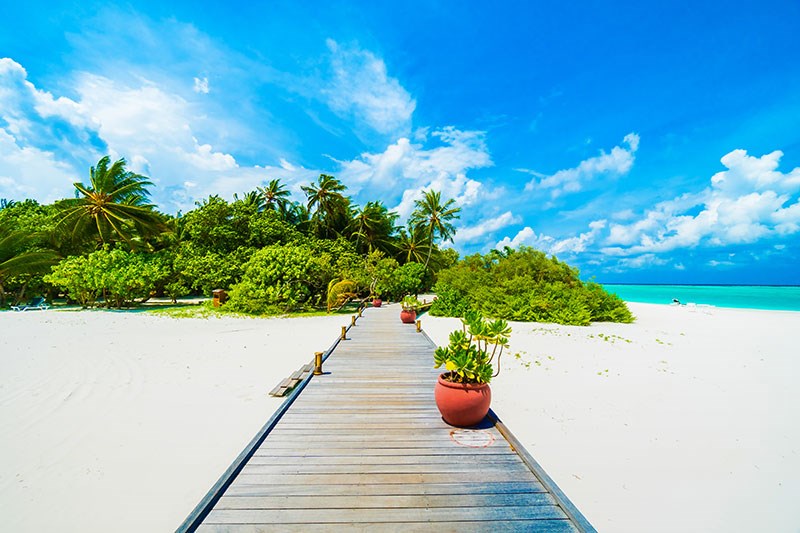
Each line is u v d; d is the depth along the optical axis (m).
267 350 9.95
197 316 16.70
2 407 5.72
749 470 4.23
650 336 12.88
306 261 19.41
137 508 3.49
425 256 45.69
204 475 4.03
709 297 53.38
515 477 3.30
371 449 3.79
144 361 8.50
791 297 52.22
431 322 16.67
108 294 20.66
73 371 7.61
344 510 2.82
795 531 3.30
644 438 4.97
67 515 3.38
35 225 24.27
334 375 6.65
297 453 3.70
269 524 2.67
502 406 6.05
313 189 36.62
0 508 3.45
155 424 5.24
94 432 4.96
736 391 6.79
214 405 5.96
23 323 13.66
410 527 2.66
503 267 20.70
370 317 17.06
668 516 3.49
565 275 19.38
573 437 4.99
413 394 5.59
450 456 3.66
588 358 9.29
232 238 24.28
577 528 2.68
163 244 27.58
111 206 22.61
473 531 2.63
